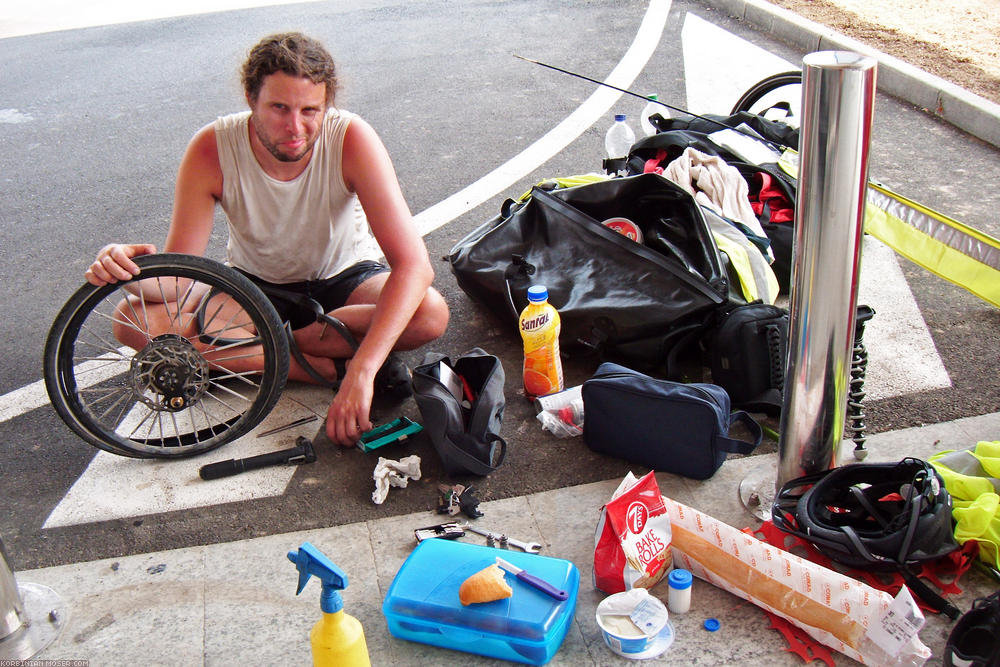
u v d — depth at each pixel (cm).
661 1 794
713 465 280
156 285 322
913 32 650
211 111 641
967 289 349
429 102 615
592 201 362
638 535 243
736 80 603
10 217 511
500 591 230
